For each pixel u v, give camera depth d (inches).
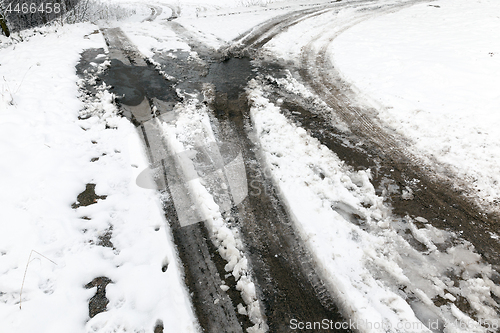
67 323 90.0
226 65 290.0
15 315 89.9
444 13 416.8
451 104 201.5
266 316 97.0
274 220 131.8
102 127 187.6
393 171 159.2
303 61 297.7
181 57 305.3
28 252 108.3
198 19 461.7
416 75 242.2
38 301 94.4
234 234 124.3
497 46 268.2
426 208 137.0
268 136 184.2
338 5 520.4
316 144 178.2
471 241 121.4
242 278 107.4
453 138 174.7
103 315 94.2
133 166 159.3
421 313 97.3
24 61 267.1
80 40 333.7
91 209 131.3
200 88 243.8
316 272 111.2
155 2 964.6
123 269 108.7
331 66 283.7
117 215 130.7
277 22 424.8
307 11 483.5
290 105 221.8
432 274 109.2
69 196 135.2
